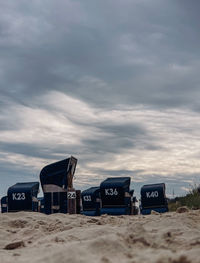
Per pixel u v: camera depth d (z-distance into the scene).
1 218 7.51
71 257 2.71
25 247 4.18
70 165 13.12
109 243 3.17
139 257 2.77
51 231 5.84
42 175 13.04
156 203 14.15
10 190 14.15
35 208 14.41
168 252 2.95
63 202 12.77
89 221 6.91
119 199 13.47
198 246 3.39
